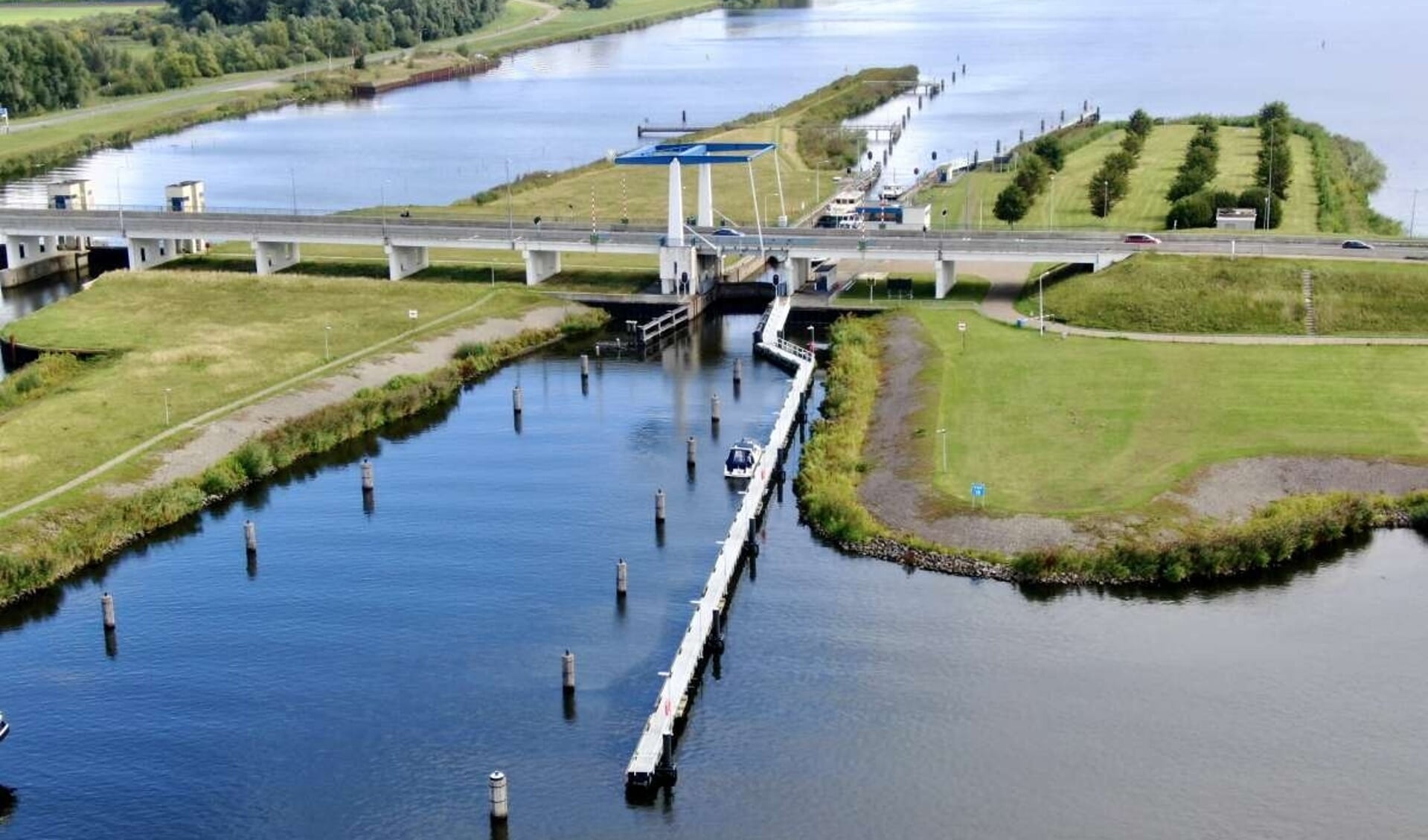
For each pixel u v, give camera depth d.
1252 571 128.88
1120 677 112.56
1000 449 149.38
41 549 132.62
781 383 186.00
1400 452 146.38
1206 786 100.12
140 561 135.62
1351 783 100.25
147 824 98.00
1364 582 127.00
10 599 128.25
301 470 157.62
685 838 95.94
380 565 133.38
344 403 171.00
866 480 146.12
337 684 113.69
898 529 135.12
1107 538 129.50
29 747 106.31
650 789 100.50
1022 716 108.00
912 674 113.31
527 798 99.94
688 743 105.31
